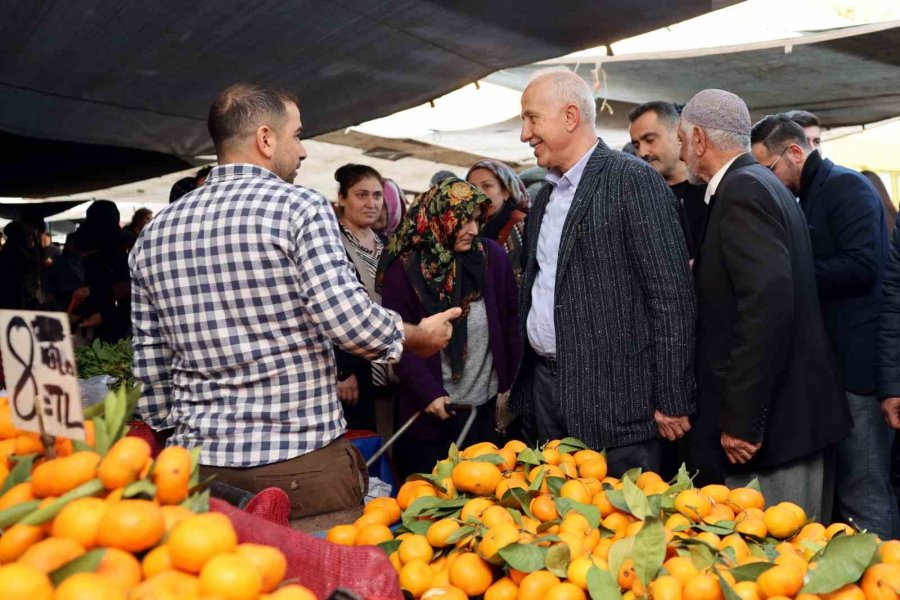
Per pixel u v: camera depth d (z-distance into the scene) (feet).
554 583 5.21
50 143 18.83
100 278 17.47
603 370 8.59
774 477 8.54
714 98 8.81
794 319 8.46
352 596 3.70
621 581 5.17
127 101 13.41
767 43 17.02
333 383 6.94
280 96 7.00
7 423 4.76
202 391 6.72
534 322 9.25
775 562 5.35
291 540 4.42
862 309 11.02
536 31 12.24
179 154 16.38
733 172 8.57
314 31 11.69
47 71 11.68
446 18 11.59
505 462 7.07
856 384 11.02
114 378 11.84
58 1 9.55
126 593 3.39
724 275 8.46
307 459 6.65
